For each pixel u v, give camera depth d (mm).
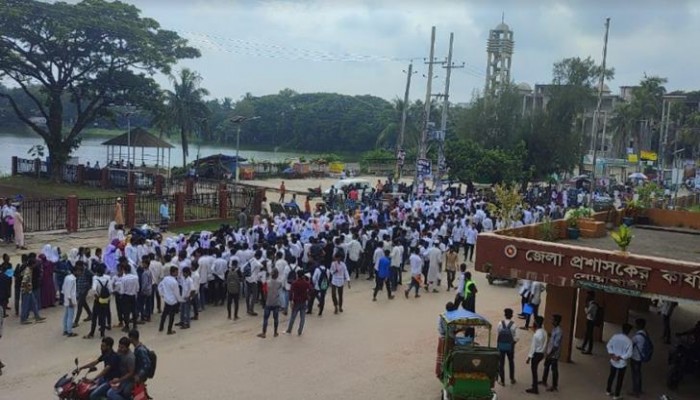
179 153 117250
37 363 14117
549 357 14406
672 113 86750
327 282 19266
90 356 14609
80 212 31031
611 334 19359
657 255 15836
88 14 46125
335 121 126312
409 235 26141
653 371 16562
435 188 45188
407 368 15023
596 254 13508
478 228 28250
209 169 58500
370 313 19562
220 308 19453
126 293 16484
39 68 47781
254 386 13531
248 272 18734
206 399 12734
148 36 49438
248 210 35906
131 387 11117
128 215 30156
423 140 42812
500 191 29422
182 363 14633
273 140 134000
